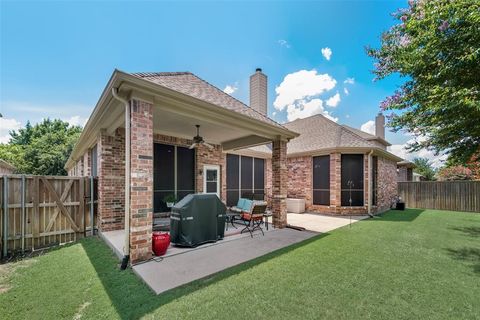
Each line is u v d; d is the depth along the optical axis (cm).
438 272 412
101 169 677
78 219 679
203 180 995
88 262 470
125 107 471
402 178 2145
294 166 1321
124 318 279
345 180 1148
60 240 644
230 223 850
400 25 515
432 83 496
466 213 1208
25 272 430
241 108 750
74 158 1409
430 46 450
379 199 1214
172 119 679
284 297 324
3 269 450
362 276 393
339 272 409
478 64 422
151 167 463
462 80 456
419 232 732
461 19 402
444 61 456
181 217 550
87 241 638
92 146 901
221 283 365
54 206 639
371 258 482
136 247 440
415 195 1517
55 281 385
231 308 296
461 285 362
